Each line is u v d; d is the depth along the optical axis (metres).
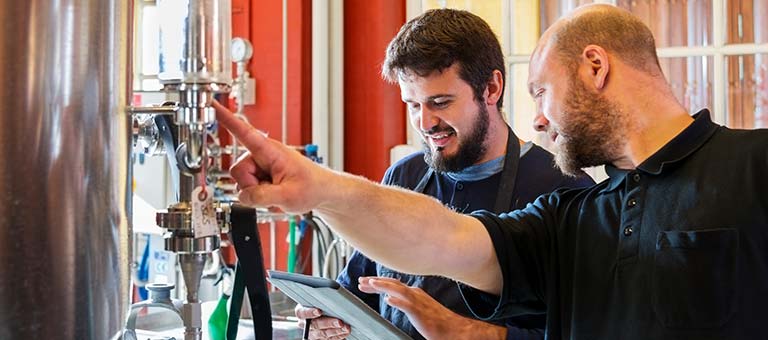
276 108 3.75
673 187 1.45
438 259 1.49
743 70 3.16
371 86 3.69
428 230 1.45
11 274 0.80
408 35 1.97
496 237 1.58
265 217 3.40
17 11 0.79
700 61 3.21
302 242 3.67
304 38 3.73
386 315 2.07
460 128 1.96
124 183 0.90
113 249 0.88
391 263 1.46
